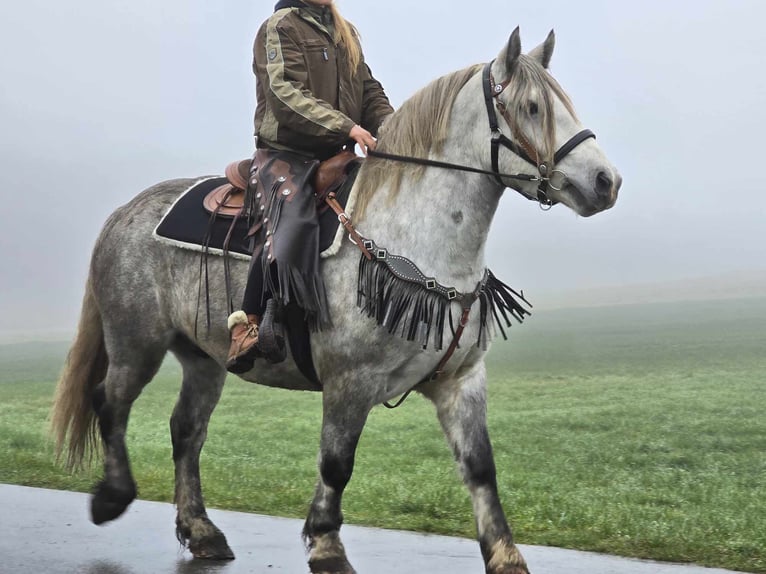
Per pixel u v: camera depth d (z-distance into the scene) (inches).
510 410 587.2
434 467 350.0
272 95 195.6
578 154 168.9
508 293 188.1
